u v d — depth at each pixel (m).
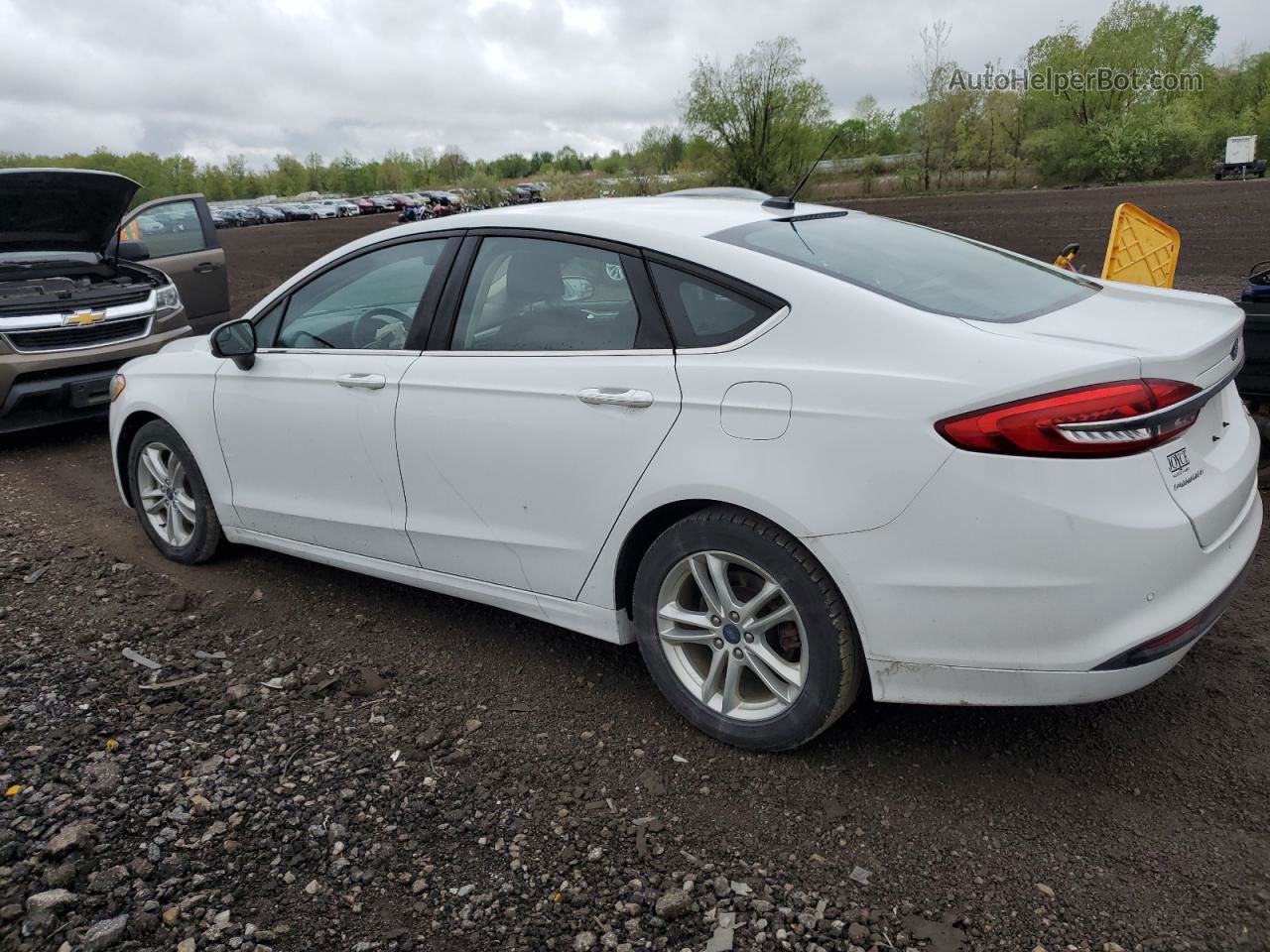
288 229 53.06
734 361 2.70
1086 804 2.60
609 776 2.82
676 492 2.76
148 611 4.04
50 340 6.81
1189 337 2.53
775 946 2.16
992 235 19.69
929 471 2.38
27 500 5.72
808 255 2.89
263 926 2.25
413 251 3.57
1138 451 2.31
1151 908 2.22
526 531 3.21
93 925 2.24
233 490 4.20
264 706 3.26
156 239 8.98
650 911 2.29
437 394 3.34
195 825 2.61
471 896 2.35
